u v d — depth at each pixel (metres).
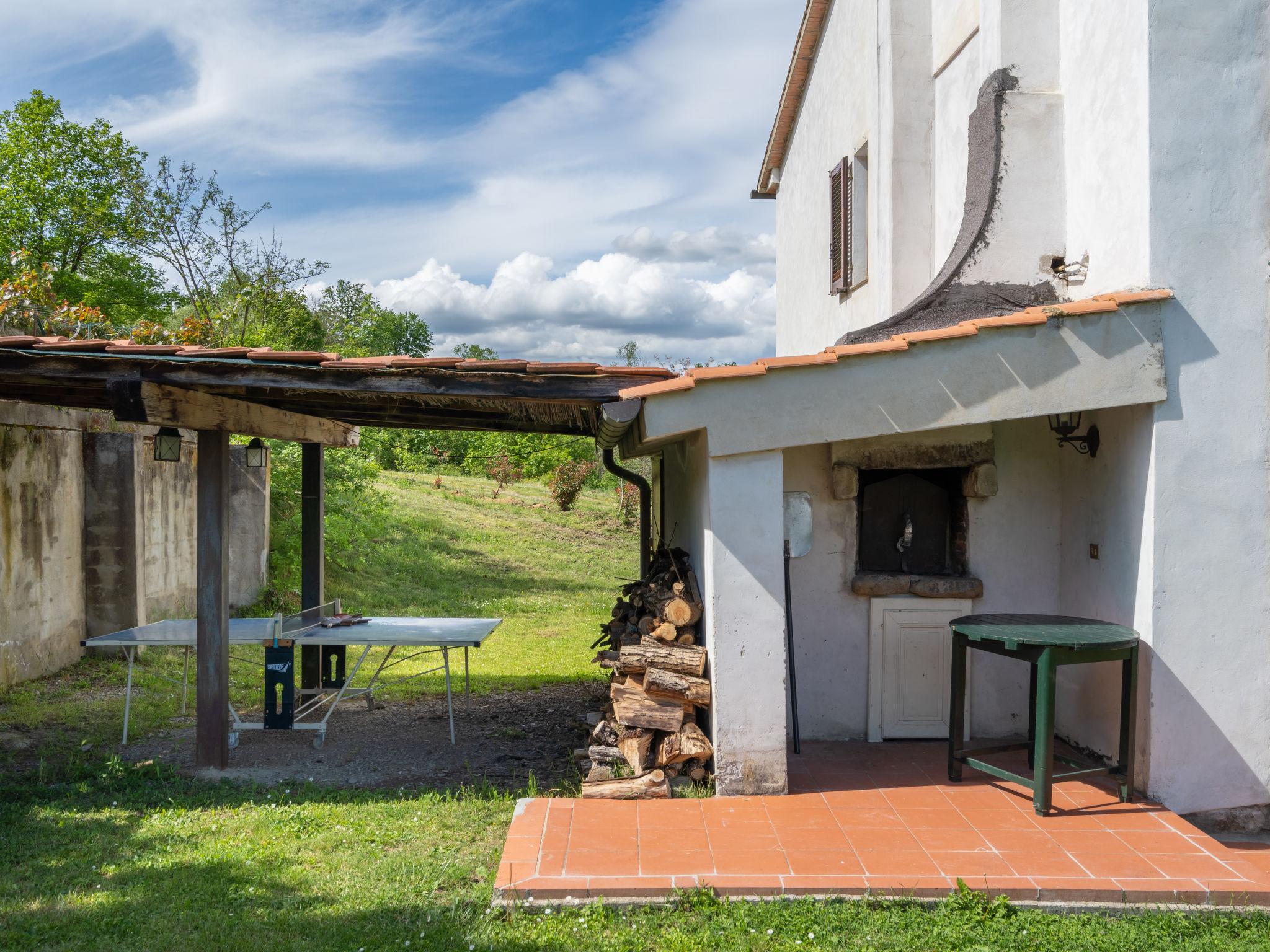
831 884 4.09
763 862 4.32
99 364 5.41
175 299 30.16
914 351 5.18
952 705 5.55
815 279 11.08
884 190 7.99
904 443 6.37
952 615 6.44
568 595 15.70
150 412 5.41
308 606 8.50
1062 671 6.32
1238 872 4.24
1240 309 5.24
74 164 30.00
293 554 14.35
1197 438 5.20
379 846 4.87
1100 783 5.46
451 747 7.05
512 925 3.91
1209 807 5.23
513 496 26.00
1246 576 5.23
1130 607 5.44
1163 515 5.18
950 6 7.41
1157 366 5.18
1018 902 4.07
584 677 9.73
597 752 5.65
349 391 5.42
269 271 18.11
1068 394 5.18
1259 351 5.25
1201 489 5.19
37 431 9.32
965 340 5.18
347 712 8.23
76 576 10.17
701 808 5.06
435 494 24.17
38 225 29.11
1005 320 5.14
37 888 4.32
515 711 8.28
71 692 8.86
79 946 3.73
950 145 7.45
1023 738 6.46
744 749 5.25
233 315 17.80
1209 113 5.21
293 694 7.02
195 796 5.75
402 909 4.06
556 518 23.31
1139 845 4.54
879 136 8.11
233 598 12.75
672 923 3.91
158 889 4.31
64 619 9.86
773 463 5.24
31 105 29.50
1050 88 6.15
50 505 9.57
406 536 18.34
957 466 6.41
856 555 6.49
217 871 4.50
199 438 6.30
